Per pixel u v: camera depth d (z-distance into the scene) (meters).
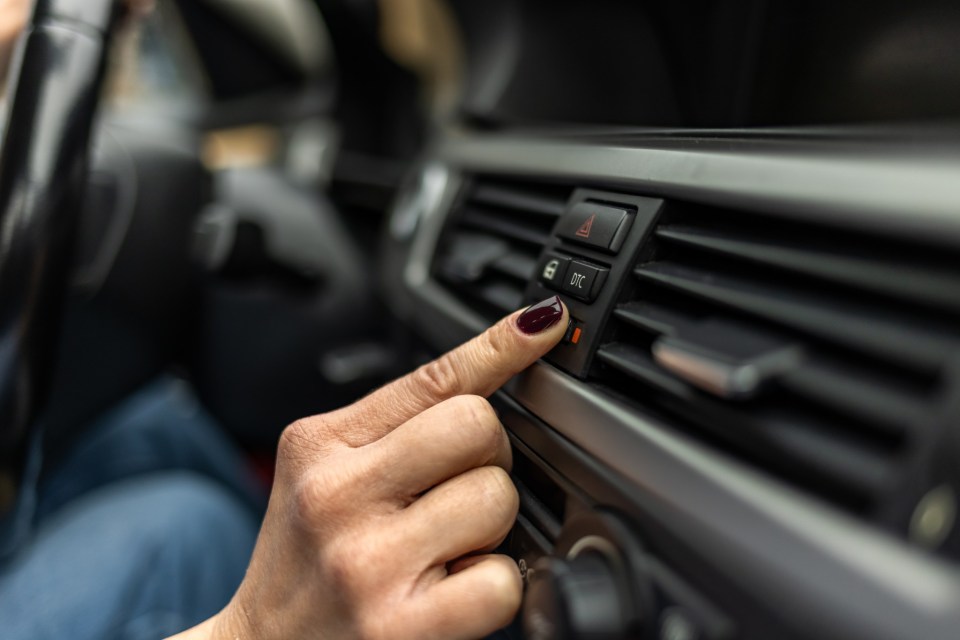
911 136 0.17
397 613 0.20
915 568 0.14
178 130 0.55
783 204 0.18
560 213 0.27
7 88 0.29
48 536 0.38
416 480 0.21
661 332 0.20
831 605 0.15
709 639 0.16
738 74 0.34
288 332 0.59
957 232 0.15
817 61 0.30
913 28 0.27
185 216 0.51
